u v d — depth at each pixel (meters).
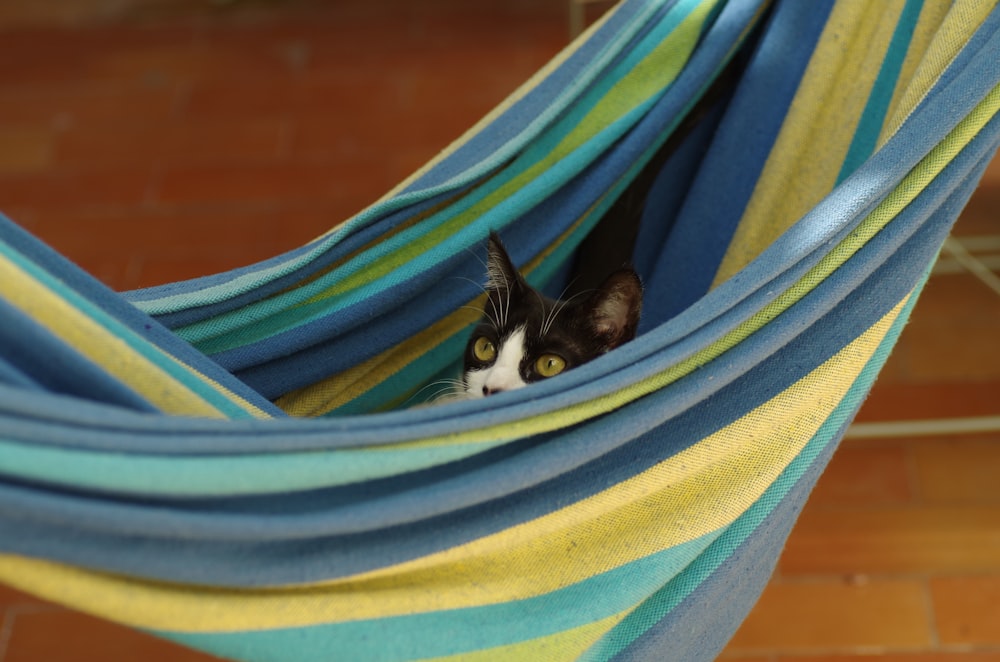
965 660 1.75
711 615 1.07
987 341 2.30
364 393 1.35
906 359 2.28
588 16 2.26
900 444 2.11
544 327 1.36
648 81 1.36
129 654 1.86
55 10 3.66
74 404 0.79
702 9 1.35
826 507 2.01
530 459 0.88
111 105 3.25
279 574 0.85
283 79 3.31
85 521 0.77
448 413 0.86
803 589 1.88
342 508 0.85
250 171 2.96
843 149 1.31
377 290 1.26
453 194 1.28
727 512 0.98
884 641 1.79
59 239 2.78
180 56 3.45
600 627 0.97
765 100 1.37
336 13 3.59
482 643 0.93
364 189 2.88
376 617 0.89
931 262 1.06
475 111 3.12
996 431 2.12
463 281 1.35
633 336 1.36
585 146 1.32
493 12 3.53
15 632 1.89
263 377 1.26
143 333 1.02
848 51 1.31
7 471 0.76
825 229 0.95
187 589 0.84
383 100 3.19
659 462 0.94
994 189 2.60
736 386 0.97
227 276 1.22
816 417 1.01
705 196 1.39
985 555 1.91
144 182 2.95
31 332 0.82
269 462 0.82
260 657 0.88
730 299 0.93
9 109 3.25
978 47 1.04
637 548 0.96
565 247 1.42
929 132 0.98
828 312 1.00
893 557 1.92
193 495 0.81
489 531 0.90
